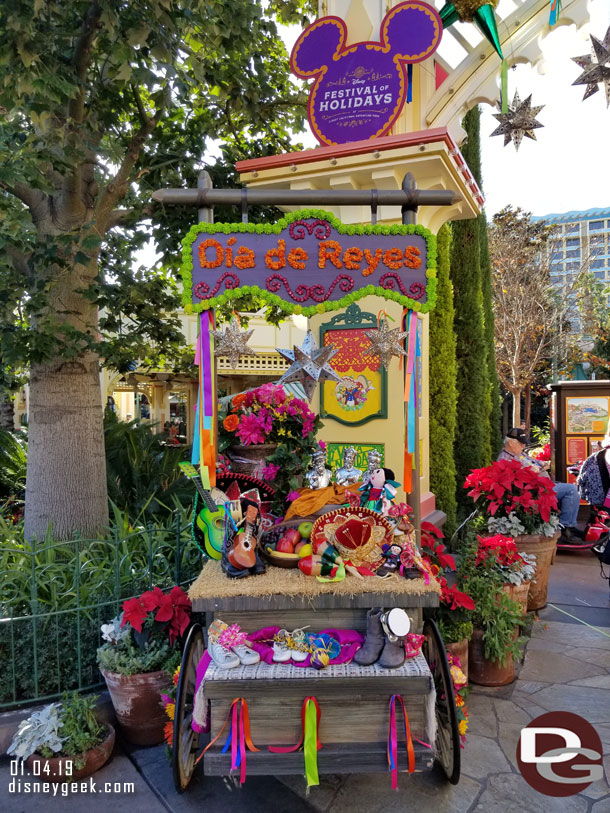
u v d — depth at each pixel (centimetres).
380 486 308
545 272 1639
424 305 300
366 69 492
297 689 238
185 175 620
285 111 684
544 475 495
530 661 419
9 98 381
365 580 263
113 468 705
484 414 823
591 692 371
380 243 301
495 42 470
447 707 261
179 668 288
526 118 471
